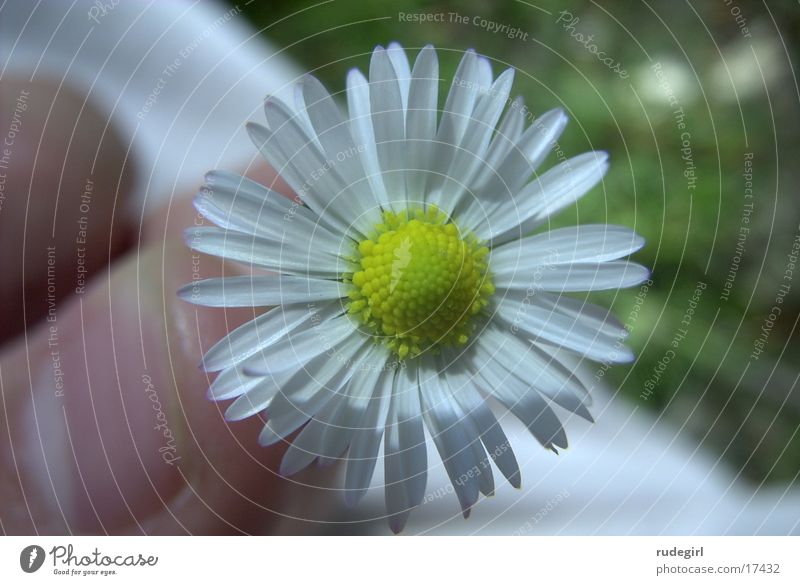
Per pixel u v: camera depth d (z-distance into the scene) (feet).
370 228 0.32
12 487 0.34
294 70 0.40
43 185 0.36
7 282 0.35
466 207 0.32
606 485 0.37
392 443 0.32
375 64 0.31
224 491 0.34
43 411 0.34
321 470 0.35
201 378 0.34
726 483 0.38
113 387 0.34
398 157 0.32
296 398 0.31
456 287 0.32
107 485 0.34
